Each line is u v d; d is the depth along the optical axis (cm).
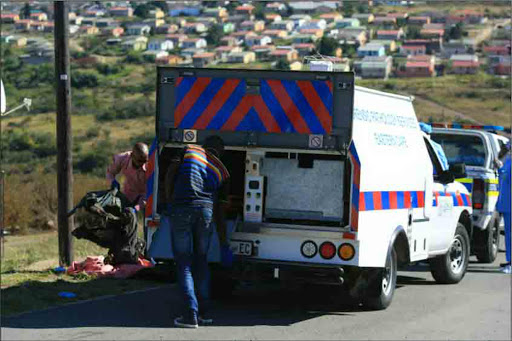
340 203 974
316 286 1218
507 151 1456
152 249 989
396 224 1060
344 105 955
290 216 989
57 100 1331
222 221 947
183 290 904
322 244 964
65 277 1203
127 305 1011
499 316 1025
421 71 17388
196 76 999
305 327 927
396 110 1120
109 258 1223
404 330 928
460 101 12644
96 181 2452
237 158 1050
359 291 1020
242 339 856
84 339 830
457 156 1623
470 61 18150
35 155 8719
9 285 1120
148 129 11806
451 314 1032
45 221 2228
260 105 981
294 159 994
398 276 1372
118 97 15562
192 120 1001
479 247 1575
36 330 862
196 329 896
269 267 979
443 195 1255
